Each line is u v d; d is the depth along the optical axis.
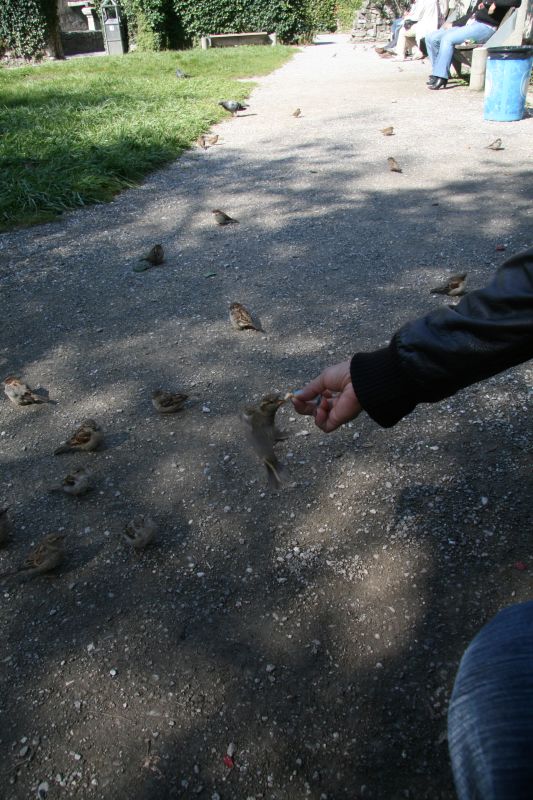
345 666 3.01
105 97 17.14
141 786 2.62
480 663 1.40
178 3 32.06
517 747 1.25
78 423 4.89
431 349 1.79
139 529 3.65
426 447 4.33
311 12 41.03
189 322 6.22
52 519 4.01
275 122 14.95
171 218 9.20
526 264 1.67
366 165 10.98
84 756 2.73
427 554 3.53
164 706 2.90
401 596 3.32
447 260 7.12
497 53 12.72
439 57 16.95
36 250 8.33
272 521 3.86
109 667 3.09
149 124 13.76
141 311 6.52
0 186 9.98
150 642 3.20
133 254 8.00
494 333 1.69
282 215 8.97
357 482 4.09
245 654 3.10
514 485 3.94
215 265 7.50
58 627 3.32
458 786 1.33
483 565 3.44
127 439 4.68
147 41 32.03
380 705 2.84
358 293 6.50
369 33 33.91
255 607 3.33
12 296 7.04
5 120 14.45
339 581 3.43
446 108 14.98
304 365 5.35
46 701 2.96
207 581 3.50
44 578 3.61
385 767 2.62
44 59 29.28
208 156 12.47
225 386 5.17
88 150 11.77
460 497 3.88
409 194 9.40
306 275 7.02
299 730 2.78
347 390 2.07
